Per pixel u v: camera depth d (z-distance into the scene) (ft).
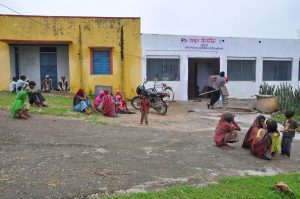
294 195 19.67
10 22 67.05
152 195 18.13
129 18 70.59
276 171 24.75
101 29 70.03
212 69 81.92
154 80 71.10
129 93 71.87
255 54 79.05
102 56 71.00
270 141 27.71
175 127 40.86
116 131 35.81
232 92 78.74
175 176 22.09
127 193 18.72
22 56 72.23
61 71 73.41
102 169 22.56
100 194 18.42
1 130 32.40
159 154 27.30
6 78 68.03
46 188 18.86
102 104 46.50
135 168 23.21
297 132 40.93
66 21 68.90
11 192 18.12
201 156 27.45
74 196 18.01
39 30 68.03
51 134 32.22
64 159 24.38
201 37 75.10
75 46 69.62
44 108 46.73
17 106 38.19
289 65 81.97
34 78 72.84
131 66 71.51
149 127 39.60
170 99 72.64
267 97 58.13
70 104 52.29
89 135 32.94
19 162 23.22
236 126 30.91
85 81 70.44
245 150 30.14
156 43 72.43
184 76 74.54
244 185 20.56
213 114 53.72
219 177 22.43
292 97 58.54
